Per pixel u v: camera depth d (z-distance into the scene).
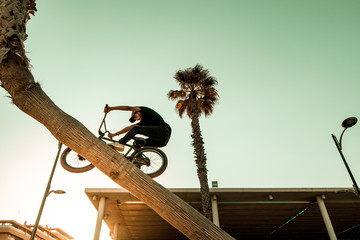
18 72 2.18
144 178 1.98
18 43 2.31
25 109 2.12
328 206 16.52
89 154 2.00
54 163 12.84
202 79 14.36
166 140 4.15
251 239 25.12
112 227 19.97
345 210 17.23
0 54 2.15
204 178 11.20
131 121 4.40
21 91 2.12
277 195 14.52
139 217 17.70
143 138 4.43
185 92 14.68
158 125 4.09
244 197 14.70
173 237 22.36
